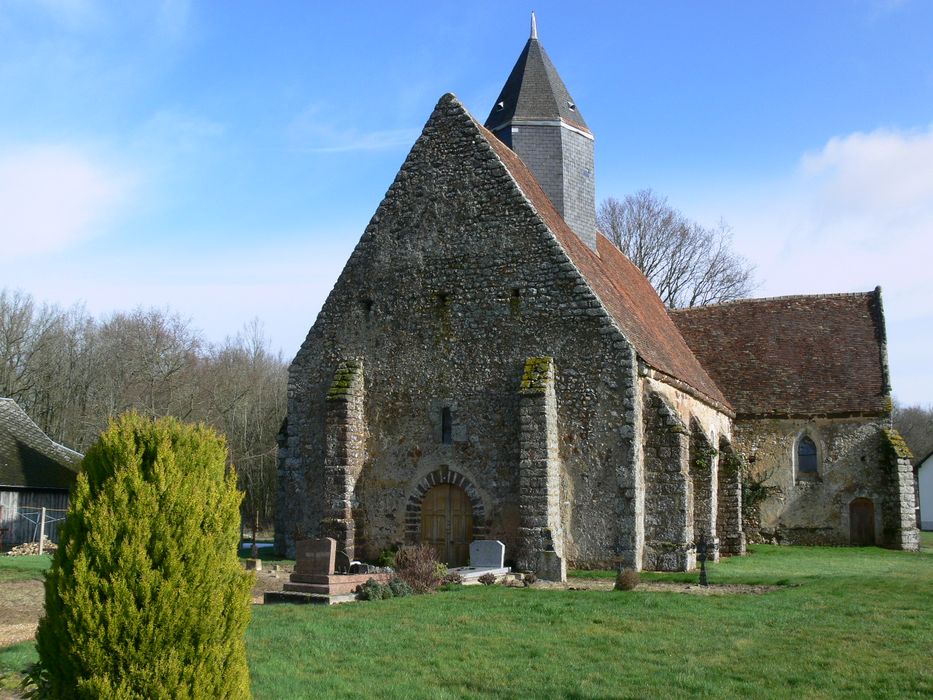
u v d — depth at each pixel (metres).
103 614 5.96
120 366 42.81
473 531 18.56
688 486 18.58
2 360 41.66
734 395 28.70
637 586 15.50
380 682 8.79
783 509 27.50
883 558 22.61
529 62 24.06
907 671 8.88
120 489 6.31
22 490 26.39
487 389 18.89
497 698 8.27
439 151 20.28
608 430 17.72
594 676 8.94
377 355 20.14
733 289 44.50
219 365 44.81
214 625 6.27
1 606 14.79
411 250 20.19
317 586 14.20
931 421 77.81
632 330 19.69
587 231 23.83
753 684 8.58
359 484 19.72
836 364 28.70
